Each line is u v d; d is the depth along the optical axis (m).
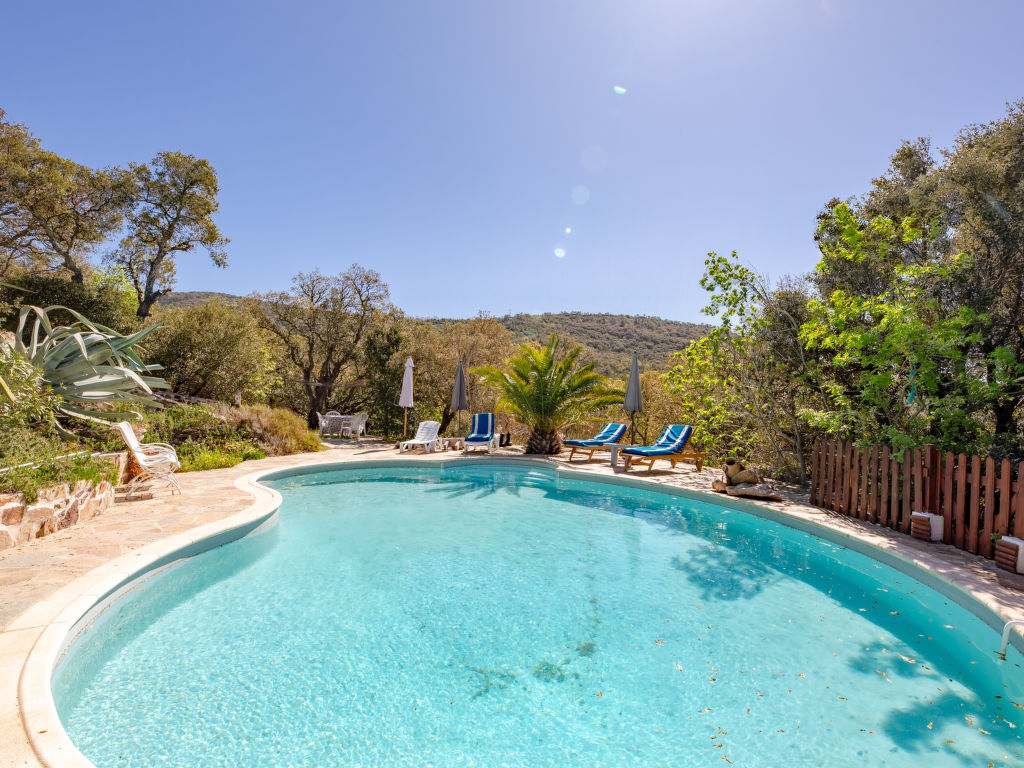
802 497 8.28
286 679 3.34
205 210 21.86
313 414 24.52
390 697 3.18
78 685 3.19
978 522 5.37
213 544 5.39
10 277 16.92
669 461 12.33
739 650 3.84
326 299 24.66
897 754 2.68
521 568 5.52
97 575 4.02
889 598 4.86
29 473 5.00
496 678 3.43
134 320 18.55
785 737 2.83
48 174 16.30
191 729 2.79
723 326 9.23
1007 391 7.04
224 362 17.47
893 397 7.57
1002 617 3.80
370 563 5.58
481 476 11.20
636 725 2.94
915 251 8.56
